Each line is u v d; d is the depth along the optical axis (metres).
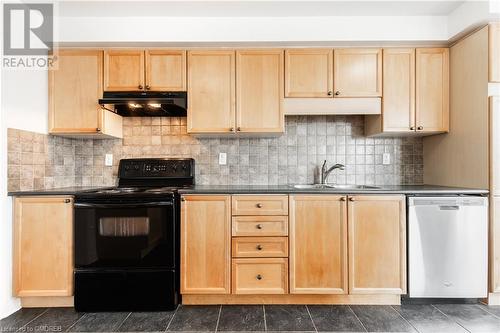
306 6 2.29
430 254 2.21
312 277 2.24
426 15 2.43
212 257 2.26
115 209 2.21
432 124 2.53
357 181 2.86
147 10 2.34
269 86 2.54
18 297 2.22
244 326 1.98
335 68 2.53
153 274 2.21
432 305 2.26
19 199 2.19
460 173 2.43
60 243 2.20
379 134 2.70
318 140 2.88
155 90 2.53
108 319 2.09
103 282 2.20
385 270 2.23
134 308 2.20
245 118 2.54
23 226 2.19
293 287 2.24
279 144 2.88
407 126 2.53
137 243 2.21
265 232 2.26
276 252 2.25
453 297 2.21
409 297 2.25
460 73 2.41
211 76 2.54
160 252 2.21
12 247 2.18
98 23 2.42
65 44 2.46
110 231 2.21
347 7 2.31
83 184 2.85
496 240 2.19
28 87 2.32
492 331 1.90
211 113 2.54
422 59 2.53
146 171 2.78
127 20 2.43
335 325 1.99
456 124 2.46
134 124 2.87
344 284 2.23
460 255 2.20
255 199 2.27
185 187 2.65
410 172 2.85
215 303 2.30
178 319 2.08
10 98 2.17
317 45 2.51
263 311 2.19
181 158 2.83
